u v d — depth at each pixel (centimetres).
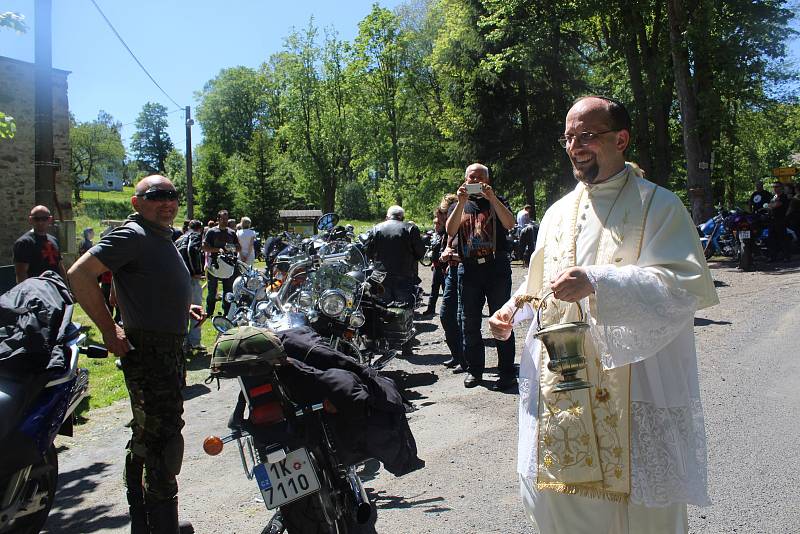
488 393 614
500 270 634
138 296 347
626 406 214
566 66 2694
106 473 485
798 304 945
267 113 7000
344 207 6188
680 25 1883
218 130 6975
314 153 5284
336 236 966
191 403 661
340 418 287
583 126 231
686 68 1900
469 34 2861
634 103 2241
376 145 4844
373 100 4681
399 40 4447
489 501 383
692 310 206
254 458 291
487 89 2902
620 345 207
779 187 1548
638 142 2239
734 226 1445
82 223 3797
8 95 1808
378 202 6172
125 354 347
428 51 4481
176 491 346
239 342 281
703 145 2038
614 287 201
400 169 4609
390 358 670
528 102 2898
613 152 232
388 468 291
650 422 212
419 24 4703
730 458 420
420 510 375
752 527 333
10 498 317
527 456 231
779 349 691
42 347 326
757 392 552
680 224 218
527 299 253
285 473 279
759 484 380
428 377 703
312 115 5297
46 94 782
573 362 205
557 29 2373
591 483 215
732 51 1841
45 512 359
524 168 2880
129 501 352
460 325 651
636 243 222
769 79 2162
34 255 695
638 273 205
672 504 216
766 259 1553
